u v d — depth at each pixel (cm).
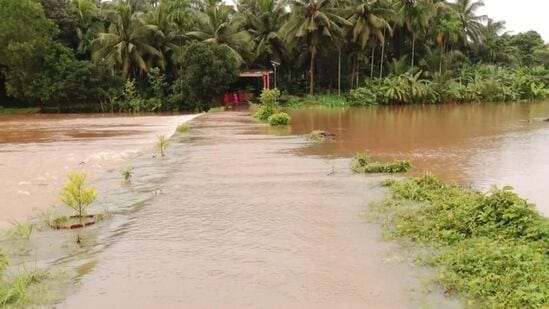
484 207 668
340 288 497
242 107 3869
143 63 3878
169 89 3988
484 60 5456
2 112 3903
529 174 1114
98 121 2938
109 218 773
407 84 4047
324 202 848
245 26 4331
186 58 3741
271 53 4222
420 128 2228
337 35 3984
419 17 4175
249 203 850
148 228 715
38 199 943
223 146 1606
